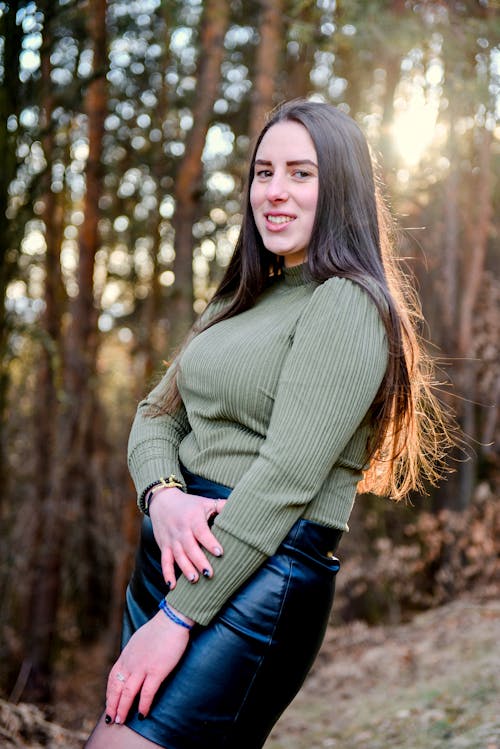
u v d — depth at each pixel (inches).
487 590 222.1
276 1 191.6
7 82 131.7
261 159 59.4
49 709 186.5
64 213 235.5
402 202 215.5
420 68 168.4
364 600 252.4
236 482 54.4
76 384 251.1
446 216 216.4
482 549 230.2
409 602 264.8
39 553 237.0
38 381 237.9
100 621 284.0
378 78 225.1
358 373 51.5
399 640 207.5
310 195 57.4
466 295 219.8
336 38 146.3
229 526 50.4
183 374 60.0
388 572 242.8
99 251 278.1
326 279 55.3
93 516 281.1
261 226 59.8
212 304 69.0
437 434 74.2
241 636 51.4
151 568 57.2
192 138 223.8
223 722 51.4
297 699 173.6
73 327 250.5
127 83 239.5
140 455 61.1
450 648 181.5
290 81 244.8
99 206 246.1
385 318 53.6
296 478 50.4
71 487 262.1
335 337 51.7
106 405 319.6
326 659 210.1
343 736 130.7
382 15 140.7
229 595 51.1
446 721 119.0
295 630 52.6
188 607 51.1
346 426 51.4
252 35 241.9
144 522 59.6
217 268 269.7
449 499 234.5
